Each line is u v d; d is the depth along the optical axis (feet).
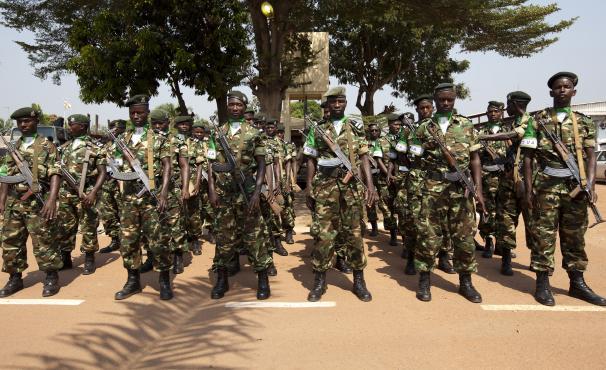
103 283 17.20
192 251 22.66
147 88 37.35
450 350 11.02
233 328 12.44
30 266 19.79
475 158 14.82
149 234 15.01
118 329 12.52
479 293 15.35
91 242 18.63
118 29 37.68
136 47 36.32
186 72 37.32
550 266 14.26
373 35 80.07
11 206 15.33
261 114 24.43
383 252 22.18
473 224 14.75
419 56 87.51
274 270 18.06
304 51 45.32
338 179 14.73
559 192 14.28
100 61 35.91
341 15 38.34
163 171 15.08
